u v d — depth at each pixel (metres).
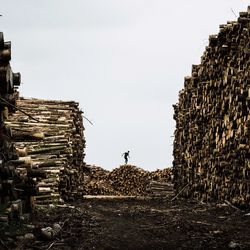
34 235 8.38
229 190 14.77
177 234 9.71
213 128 16.64
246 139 13.10
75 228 9.64
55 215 11.23
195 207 15.09
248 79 12.71
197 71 19.44
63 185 16.16
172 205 16.56
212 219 11.92
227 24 15.15
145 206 16.19
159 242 8.98
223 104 15.17
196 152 19.12
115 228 10.16
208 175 17.30
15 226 8.36
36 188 10.12
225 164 15.05
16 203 8.89
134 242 8.92
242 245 8.63
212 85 16.55
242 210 13.19
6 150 9.19
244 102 13.20
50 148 15.92
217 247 8.57
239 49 13.79
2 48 7.55
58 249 7.86
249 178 12.98
